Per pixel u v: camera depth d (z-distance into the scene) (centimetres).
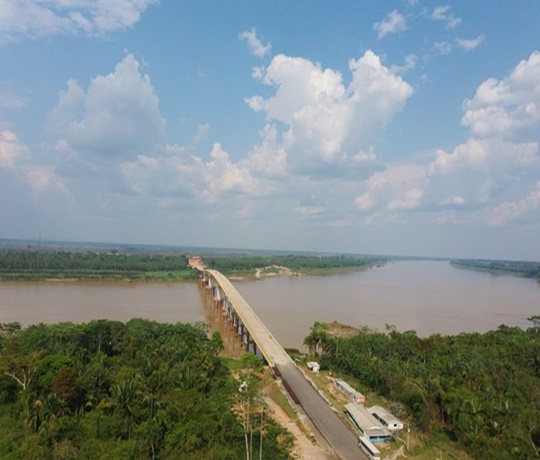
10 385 6819
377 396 9294
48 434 5750
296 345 13900
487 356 10906
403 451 6788
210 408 6631
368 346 11838
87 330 9938
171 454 5691
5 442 5659
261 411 7544
